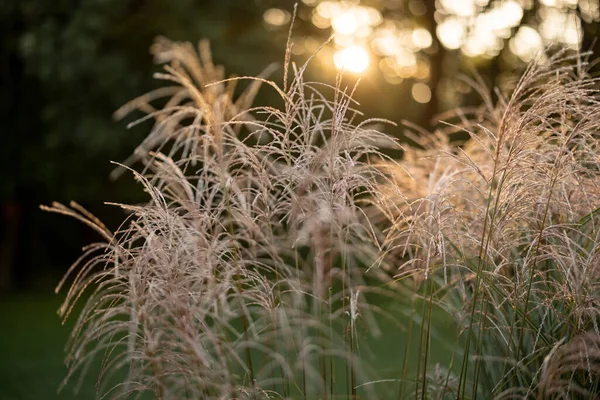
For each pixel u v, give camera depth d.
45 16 12.77
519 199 2.19
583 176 2.38
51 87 12.48
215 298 1.96
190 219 2.26
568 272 2.08
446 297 2.79
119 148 12.23
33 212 15.41
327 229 2.36
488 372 2.44
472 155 2.96
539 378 2.26
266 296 2.14
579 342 2.09
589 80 2.18
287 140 2.22
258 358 5.03
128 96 11.95
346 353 2.00
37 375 6.62
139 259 1.97
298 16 15.99
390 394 3.02
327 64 11.66
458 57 12.48
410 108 15.95
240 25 13.57
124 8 11.93
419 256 2.56
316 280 2.37
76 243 16.61
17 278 15.23
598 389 2.24
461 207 2.72
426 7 14.71
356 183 2.24
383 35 17.14
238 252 2.27
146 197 13.10
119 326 1.94
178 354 2.00
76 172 13.16
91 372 6.47
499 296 2.44
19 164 13.72
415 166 3.05
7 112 13.66
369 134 2.23
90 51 11.72
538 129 2.16
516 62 7.85
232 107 2.41
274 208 2.29
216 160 2.24
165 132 2.30
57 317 10.56
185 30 12.06
